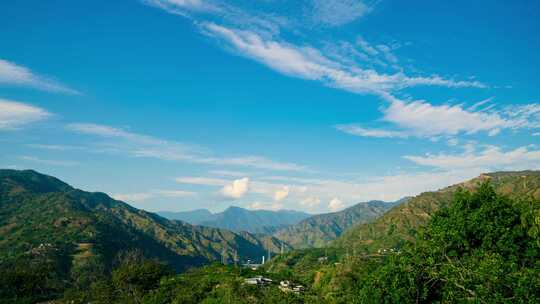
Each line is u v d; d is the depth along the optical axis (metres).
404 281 46.28
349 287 105.94
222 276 121.56
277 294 94.44
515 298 33.28
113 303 104.81
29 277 130.50
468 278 39.22
